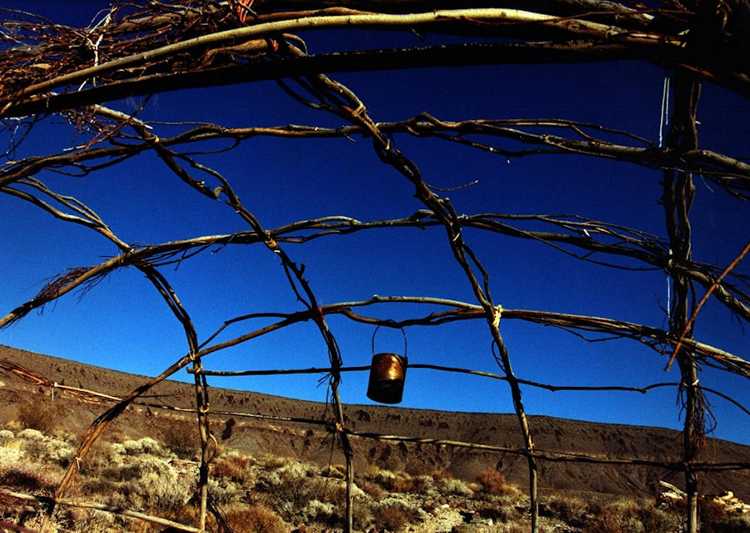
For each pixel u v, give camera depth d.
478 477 35.34
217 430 41.84
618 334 4.47
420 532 18.34
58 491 6.28
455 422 76.50
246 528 13.50
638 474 49.41
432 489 31.05
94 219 5.08
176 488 15.80
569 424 75.38
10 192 4.69
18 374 5.65
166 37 2.58
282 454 42.28
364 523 18.17
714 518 21.22
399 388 5.07
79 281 5.23
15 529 5.98
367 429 72.50
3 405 28.33
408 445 52.31
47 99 2.52
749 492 30.41
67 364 64.69
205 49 2.38
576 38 1.88
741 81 1.76
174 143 3.30
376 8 2.24
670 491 27.73
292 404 73.31
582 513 24.83
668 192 3.22
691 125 2.36
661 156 2.42
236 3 2.31
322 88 2.65
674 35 1.83
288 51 2.38
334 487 22.38
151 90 2.31
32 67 2.62
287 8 2.39
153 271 5.99
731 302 3.30
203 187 4.13
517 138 2.67
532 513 5.75
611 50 1.83
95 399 6.34
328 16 2.07
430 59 1.93
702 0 1.67
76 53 2.63
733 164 2.26
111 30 2.65
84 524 10.09
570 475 48.22
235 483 21.77
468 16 1.92
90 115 3.24
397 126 2.86
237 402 70.31
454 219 3.84
